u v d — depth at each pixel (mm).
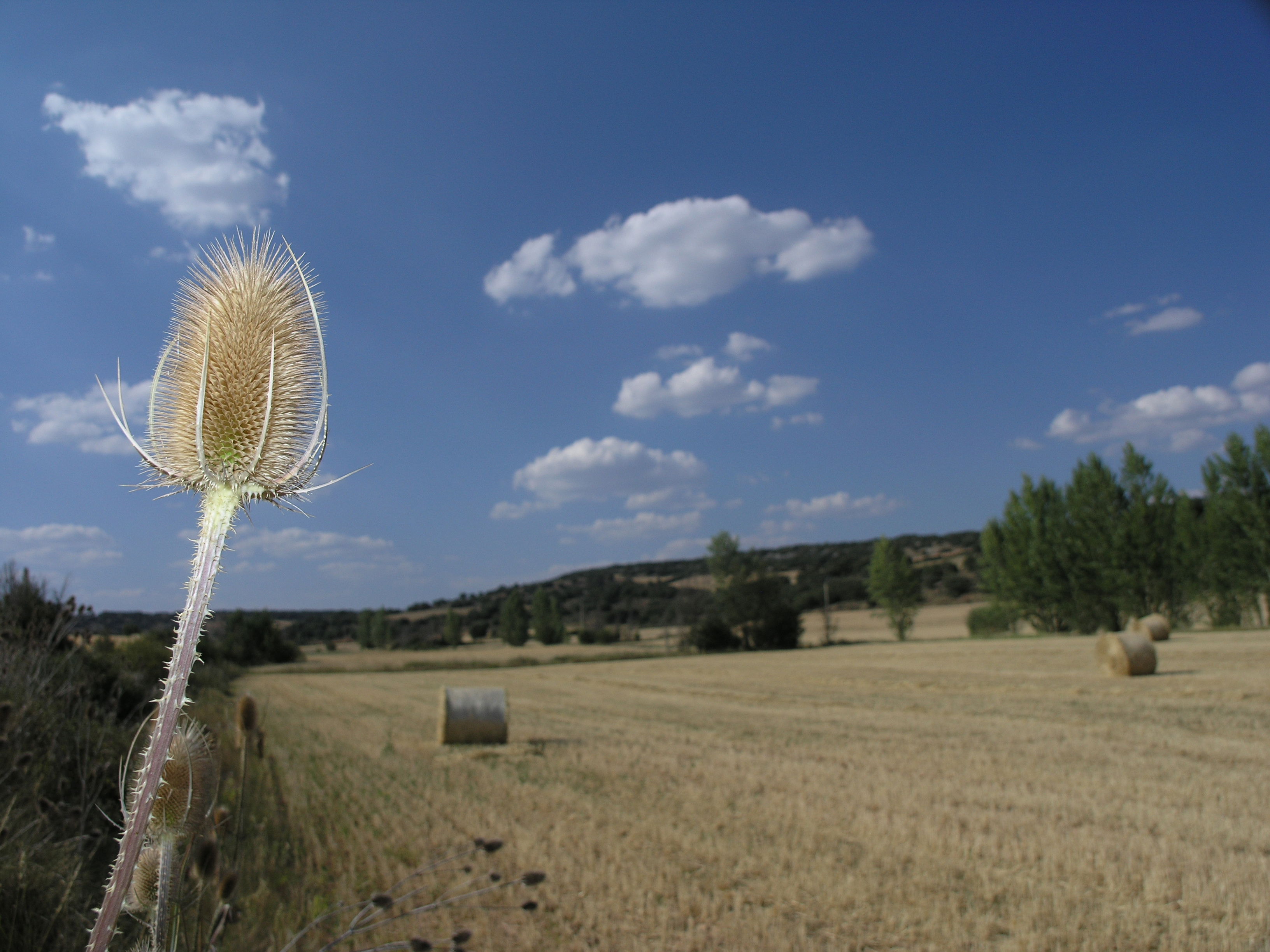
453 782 14797
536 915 8062
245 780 4246
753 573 69812
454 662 64938
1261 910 7352
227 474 1950
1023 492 60719
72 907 5180
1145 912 7527
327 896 8211
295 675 53844
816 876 8977
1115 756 14406
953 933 7402
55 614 10125
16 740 6504
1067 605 57250
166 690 1812
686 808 12227
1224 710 18641
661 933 7613
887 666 39719
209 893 4117
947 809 11406
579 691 36094
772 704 27453
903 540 143000
